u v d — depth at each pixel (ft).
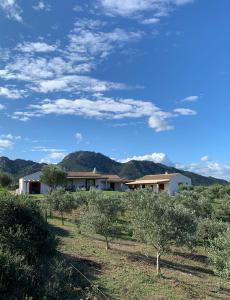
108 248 96.94
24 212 69.97
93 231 97.66
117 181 350.64
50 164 280.92
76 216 139.44
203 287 77.30
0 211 68.18
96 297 58.59
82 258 79.10
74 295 56.59
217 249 72.02
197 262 103.14
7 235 61.26
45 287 53.26
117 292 63.82
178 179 331.77
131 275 74.18
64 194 134.21
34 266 58.08
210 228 114.73
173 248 113.39
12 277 49.49
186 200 151.94
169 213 82.48
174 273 84.89
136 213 85.56
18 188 317.22
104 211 103.76
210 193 239.71
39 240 68.08
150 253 101.35
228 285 82.43
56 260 64.03
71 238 102.53
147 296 64.54
